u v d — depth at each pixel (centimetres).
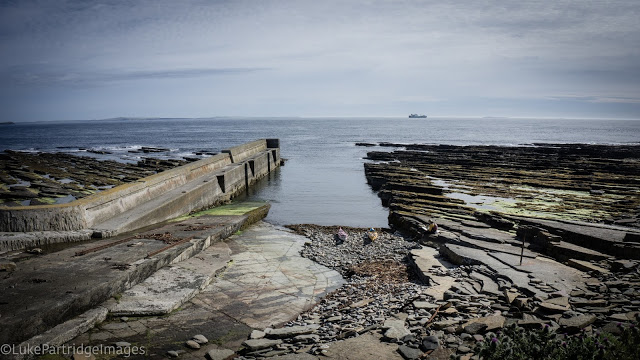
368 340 748
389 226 2175
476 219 1991
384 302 989
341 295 1141
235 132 14888
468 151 6309
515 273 1062
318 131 15775
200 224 1772
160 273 1162
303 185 3681
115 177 3616
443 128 19688
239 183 3262
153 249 1252
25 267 1055
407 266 1393
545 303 814
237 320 938
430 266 1254
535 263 1159
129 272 1034
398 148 7800
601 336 554
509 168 4459
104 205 1608
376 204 2845
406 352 680
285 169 4822
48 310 795
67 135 13012
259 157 4019
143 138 11212
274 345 785
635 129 18775
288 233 1941
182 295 1013
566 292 904
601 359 525
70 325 813
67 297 856
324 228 2092
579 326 704
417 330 771
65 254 1175
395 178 3553
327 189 3472
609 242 1244
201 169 2805
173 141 9919
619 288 915
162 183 2166
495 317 776
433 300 951
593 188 3222
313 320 940
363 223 2322
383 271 1351
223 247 1522
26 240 1265
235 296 1091
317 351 720
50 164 4412
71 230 1416
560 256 1252
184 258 1319
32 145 8600
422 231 1745
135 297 985
